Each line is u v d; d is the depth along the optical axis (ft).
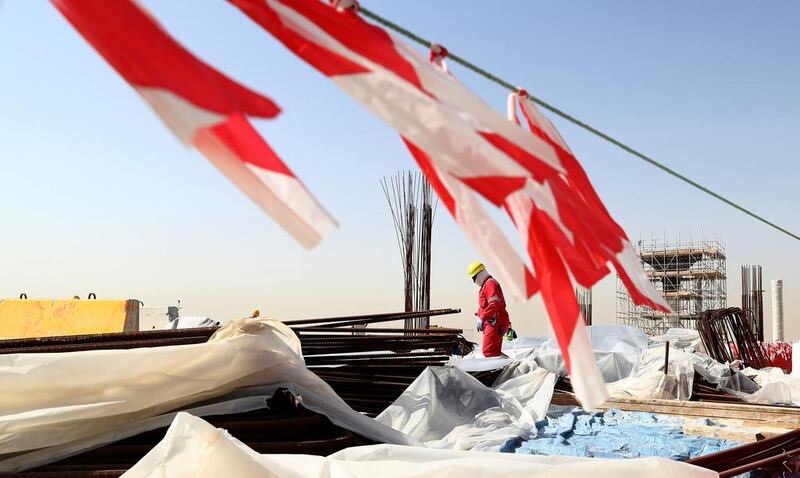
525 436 17.92
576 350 5.57
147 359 11.09
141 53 3.63
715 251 205.57
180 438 8.18
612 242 6.81
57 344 13.57
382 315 26.05
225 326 12.73
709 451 16.43
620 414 21.50
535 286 5.47
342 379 20.90
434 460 9.35
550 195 5.98
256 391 12.69
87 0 3.69
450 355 25.38
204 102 3.60
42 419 10.04
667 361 25.07
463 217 5.51
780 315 92.02
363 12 5.86
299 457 8.84
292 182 4.31
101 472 9.22
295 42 5.23
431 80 5.53
